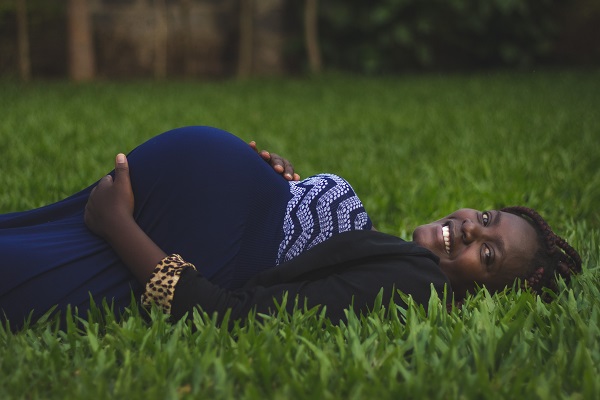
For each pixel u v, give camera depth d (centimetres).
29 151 563
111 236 235
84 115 798
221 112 855
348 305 234
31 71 1270
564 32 1464
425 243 261
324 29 1451
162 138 251
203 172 241
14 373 198
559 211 405
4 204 405
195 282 228
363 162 562
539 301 246
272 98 1016
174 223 239
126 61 1317
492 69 1484
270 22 1402
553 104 923
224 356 206
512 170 505
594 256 313
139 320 228
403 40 1412
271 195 249
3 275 229
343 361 204
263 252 244
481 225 259
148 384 195
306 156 586
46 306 231
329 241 239
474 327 228
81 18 1216
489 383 192
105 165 523
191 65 1359
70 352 218
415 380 191
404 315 234
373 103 968
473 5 1412
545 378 198
